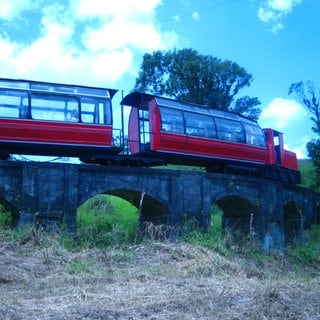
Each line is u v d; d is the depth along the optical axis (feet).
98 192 61.87
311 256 74.84
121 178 63.77
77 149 63.41
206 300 31.09
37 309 28.50
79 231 60.29
